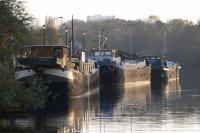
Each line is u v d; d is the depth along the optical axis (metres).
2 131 37.38
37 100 45.59
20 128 38.78
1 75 41.94
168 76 134.25
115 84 101.31
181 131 37.56
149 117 45.97
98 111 51.56
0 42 44.88
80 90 71.62
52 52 64.31
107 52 104.75
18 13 48.72
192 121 42.88
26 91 44.59
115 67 100.56
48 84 61.31
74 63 74.12
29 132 37.03
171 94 78.88
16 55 50.72
